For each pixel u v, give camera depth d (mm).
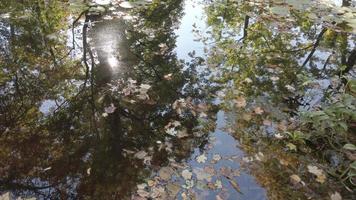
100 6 6145
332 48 5605
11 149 3131
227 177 2975
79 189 2779
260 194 2844
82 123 3533
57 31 5309
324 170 3172
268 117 3832
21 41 4953
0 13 5734
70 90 4020
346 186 3002
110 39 5219
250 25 6246
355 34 6129
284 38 5867
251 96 4215
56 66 4449
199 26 6055
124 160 3098
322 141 3525
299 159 3281
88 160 3082
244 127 3660
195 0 7285
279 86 4453
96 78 4270
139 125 3561
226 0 7297
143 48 5090
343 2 7551
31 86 4031
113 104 3832
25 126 3436
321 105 3980
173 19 6246
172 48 5203
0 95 3822
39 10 5949
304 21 6477
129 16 6043
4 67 4324
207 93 4215
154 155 3182
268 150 3359
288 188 2939
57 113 3650
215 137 3477
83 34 5285
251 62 5059
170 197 2707
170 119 3684
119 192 2766
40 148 3178
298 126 3697
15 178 2840
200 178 2924
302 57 5285
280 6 6848
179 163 3096
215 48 5355
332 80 4594
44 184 2807
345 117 3594
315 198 2865
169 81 4363
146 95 4012
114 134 3418
